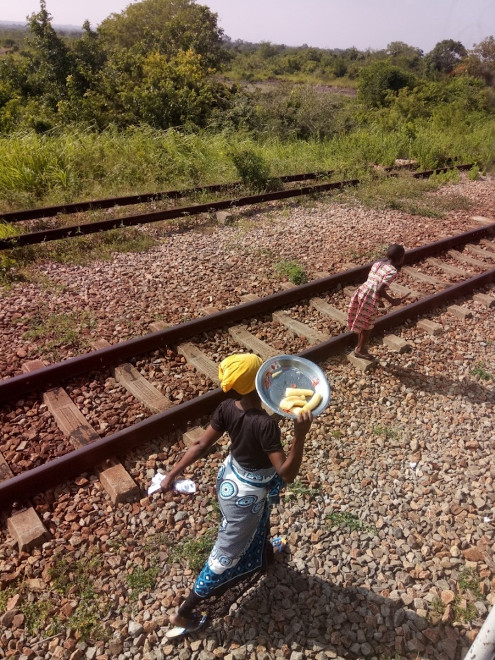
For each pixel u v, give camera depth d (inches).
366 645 120.1
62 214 348.8
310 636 122.2
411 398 202.5
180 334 220.8
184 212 355.3
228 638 121.4
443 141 685.9
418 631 123.6
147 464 163.3
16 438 168.9
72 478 156.6
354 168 507.2
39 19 912.9
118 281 270.7
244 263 297.4
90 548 137.6
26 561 133.5
